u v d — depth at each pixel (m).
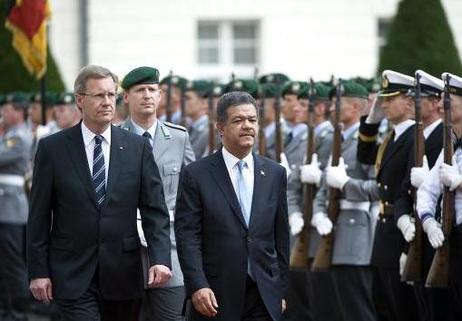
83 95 15.93
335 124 20.47
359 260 20.44
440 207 17.20
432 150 18.27
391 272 18.98
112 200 15.93
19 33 27.25
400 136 18.89
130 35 41.81
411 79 18.72
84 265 15.83
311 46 41.81
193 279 15.03
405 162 18.75
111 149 16.08
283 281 15.52
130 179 16.06
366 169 20.61
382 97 19.06
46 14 27.28
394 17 33.12
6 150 26.38
